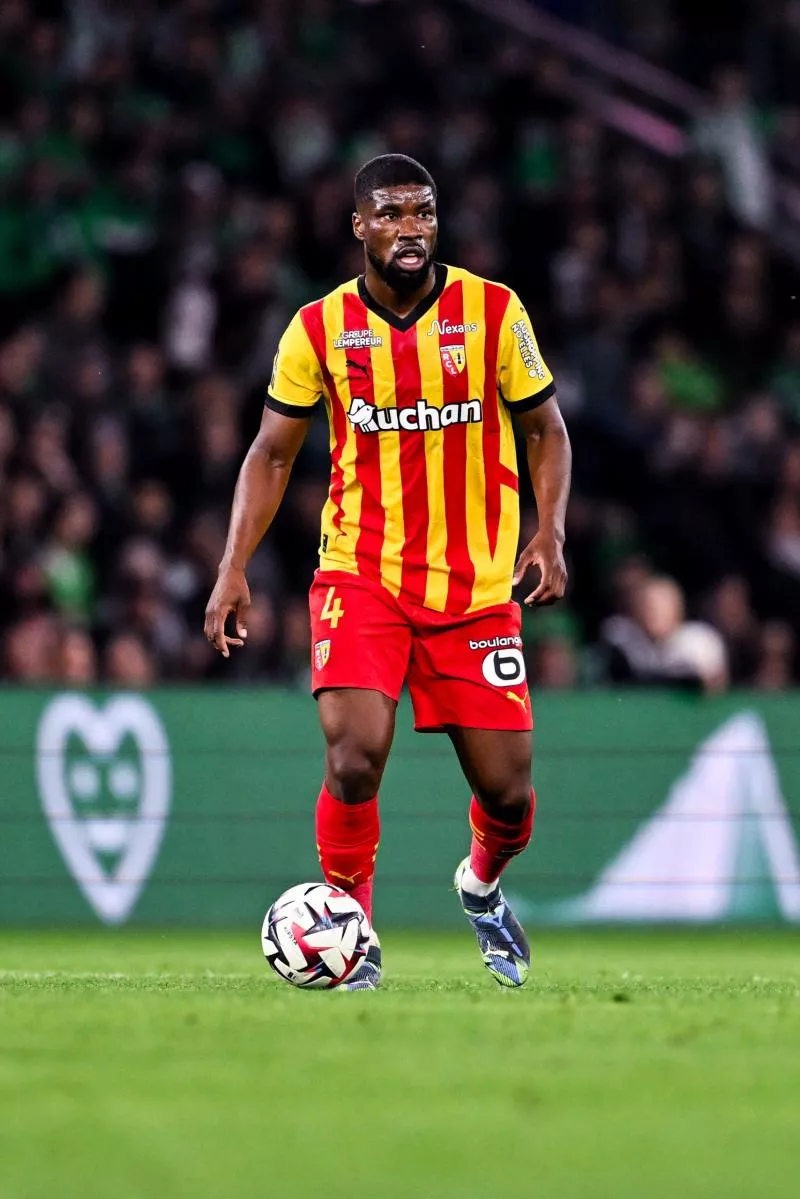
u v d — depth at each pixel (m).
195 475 50.75
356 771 19.72
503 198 59.88
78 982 21.06
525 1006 17.08
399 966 26.42
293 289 56.16
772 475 57.91
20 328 53.84
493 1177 8.96
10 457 46.72
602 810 38.78
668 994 19.12
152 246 55.06
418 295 20.38
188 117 58.97
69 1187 8.59
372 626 19.95
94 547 47.62
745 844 39.09
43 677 42.94
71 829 37.81
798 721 39.34
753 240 64.50
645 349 60.09
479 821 20.69
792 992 19.80
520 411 20.77
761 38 72.19
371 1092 11.58
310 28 63.19
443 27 63.91
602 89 68.19
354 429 20.30
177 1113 10.77
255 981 21.36
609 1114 10.82
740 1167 9.26
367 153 60.09
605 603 53.91
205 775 38.12
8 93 57.31
